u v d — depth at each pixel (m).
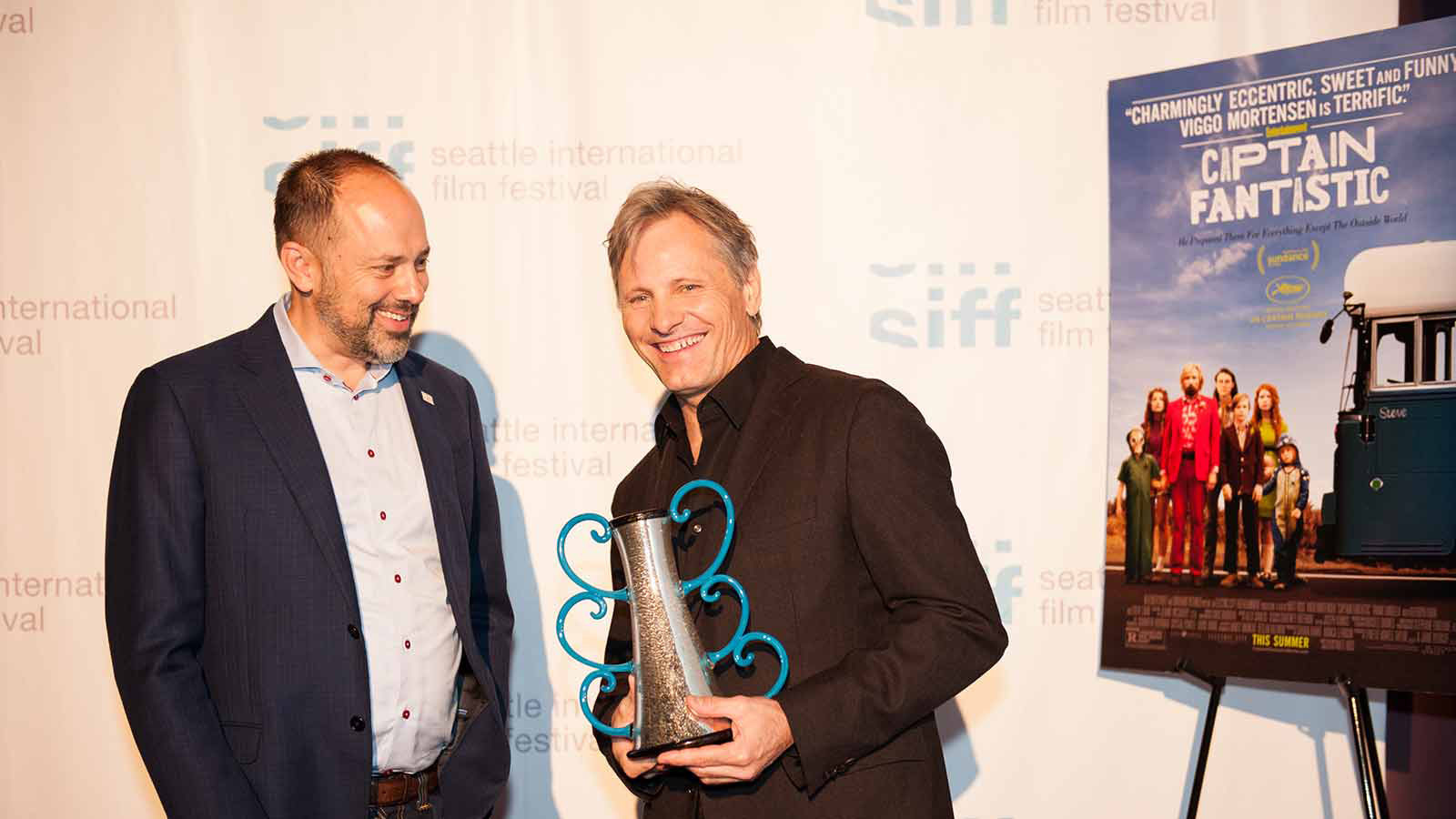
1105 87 2.48
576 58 2.48
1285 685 2.42
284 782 1.66
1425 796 2.38
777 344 2.48
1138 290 2.33
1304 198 2.20
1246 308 2.24
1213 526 2.24
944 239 2.48
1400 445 2.08
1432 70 2.10
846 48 2.48
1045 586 2.47
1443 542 2.03
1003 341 2.48
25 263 2.44
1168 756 2.45
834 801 1.45
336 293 1.76
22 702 2.42
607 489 2.48
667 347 1.62
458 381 2.07
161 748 1.58
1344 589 2.11
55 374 2.44
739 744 1.35
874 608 1.56
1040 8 2.48
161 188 2.45
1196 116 2.29
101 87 2.45
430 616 1.82
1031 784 2.46
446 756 1.85
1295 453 2.17
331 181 1.77
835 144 2.48
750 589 1.51
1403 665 2.04
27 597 2.43
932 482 1.51
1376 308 2.13
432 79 2.47
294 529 1.71
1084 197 2.48
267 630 1.69
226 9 2.46
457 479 1.95
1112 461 2.34
